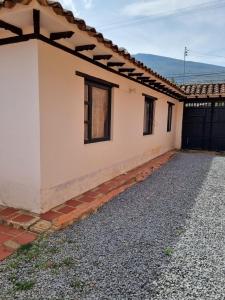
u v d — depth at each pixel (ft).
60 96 13.00
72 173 14.69
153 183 19.72
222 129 37.65
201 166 26.58
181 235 11.20
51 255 9.20
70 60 13.56
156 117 30.17
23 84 11.73
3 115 12.53
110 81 18.17
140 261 9.05
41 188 12.16
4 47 11.91
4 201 13.24
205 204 15.28
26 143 12.10
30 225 11.15
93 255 9.32
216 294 7.44
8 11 9.48
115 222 12.37
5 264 8.54
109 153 19.17
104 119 18.71
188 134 40.01
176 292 7.49
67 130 13.83
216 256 9.53
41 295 7.17
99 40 12.59
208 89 38.45
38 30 10.91
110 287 7.61
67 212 12.75
